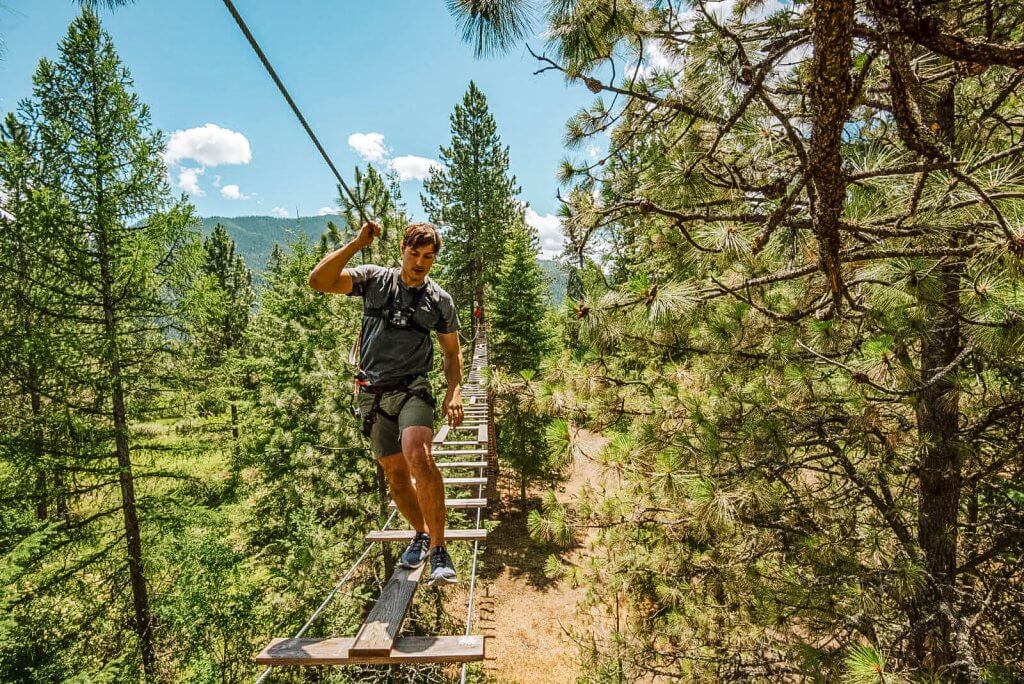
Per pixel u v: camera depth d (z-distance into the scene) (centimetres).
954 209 272
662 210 322
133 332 1016
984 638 410
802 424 438
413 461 234
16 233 888
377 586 1163
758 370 445
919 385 312
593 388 473
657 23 315
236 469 1812
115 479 1046
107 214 956
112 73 989
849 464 445
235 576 1070
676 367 484
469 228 2672
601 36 303
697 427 446
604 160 408
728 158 382
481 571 1623
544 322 2230
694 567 520
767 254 389
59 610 977
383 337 251
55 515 1009
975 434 403
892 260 292
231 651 966
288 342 1620
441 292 264
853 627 401
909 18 189
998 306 236
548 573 568
